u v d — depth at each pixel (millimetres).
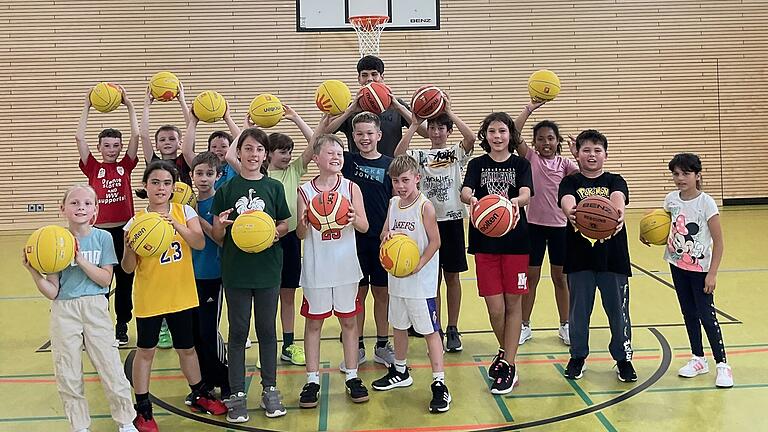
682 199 4410
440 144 5188
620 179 4438
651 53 11961
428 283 4086
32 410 4133
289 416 3990
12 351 5301
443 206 5070
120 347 5383
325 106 4816
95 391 4461
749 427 3678
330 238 4082
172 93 5543
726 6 11938
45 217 11664
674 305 6254
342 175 4742
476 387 4387
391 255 3914
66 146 11578
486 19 11820
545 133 5277
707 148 12133
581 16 11867
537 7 11836
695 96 12055
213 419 3977
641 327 5582
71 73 11500
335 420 3914
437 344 4109
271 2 11617
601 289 4375
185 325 3912
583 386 4344
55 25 11430
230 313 3928
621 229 4355
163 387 4504
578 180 4480
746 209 11789
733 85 12062
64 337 3514
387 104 4918
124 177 5609
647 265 8039
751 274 7250
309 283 4098
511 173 4402
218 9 11570
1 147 11539
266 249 3922
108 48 11500
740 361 4703
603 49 11930
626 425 3736
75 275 3555
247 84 11695
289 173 4887
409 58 11820
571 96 11969
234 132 5082
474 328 5758
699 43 11977
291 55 11688
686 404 4004
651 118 12062
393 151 5391
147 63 11562
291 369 4836
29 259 3355
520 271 4258
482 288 4309
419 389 4379
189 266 3904
